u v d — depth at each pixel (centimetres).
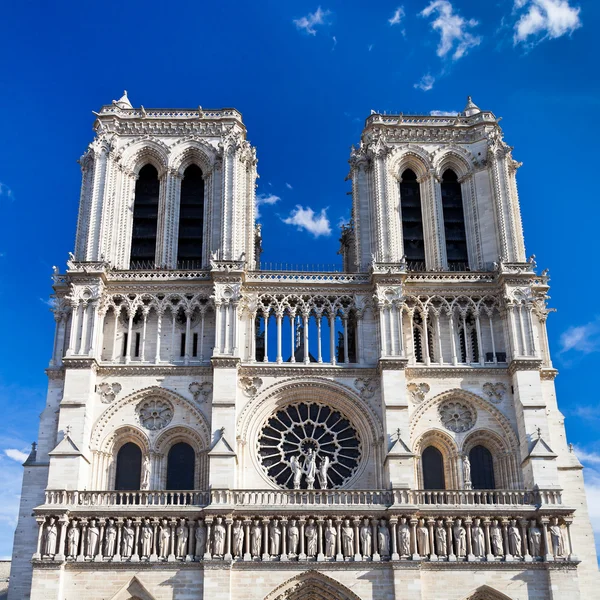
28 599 7338
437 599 7081
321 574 7094
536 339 8588
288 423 8125
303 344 8381
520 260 8744
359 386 8112
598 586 7588
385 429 7800
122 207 8938
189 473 7881
